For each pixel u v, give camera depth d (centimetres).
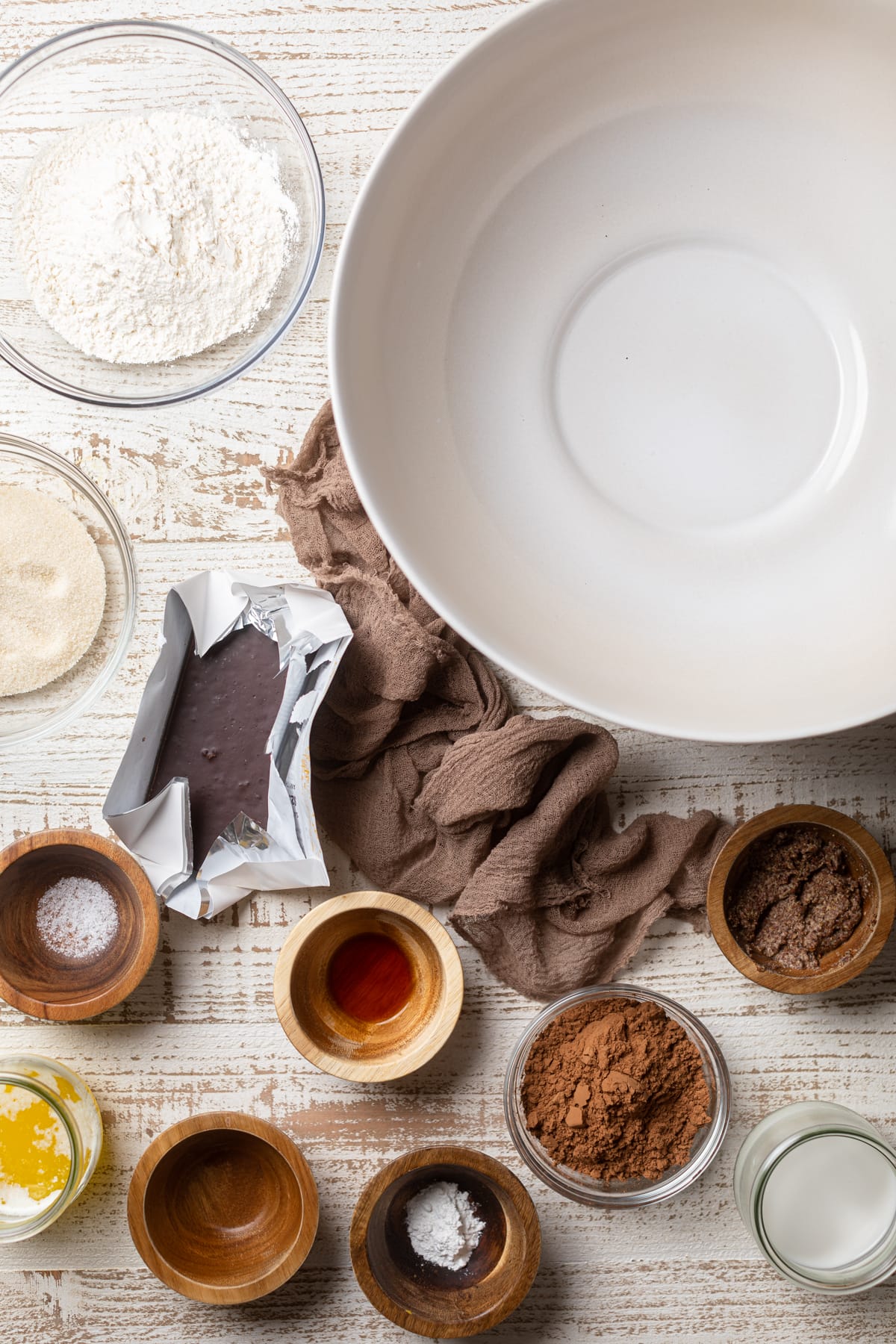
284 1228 94
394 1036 94
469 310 91
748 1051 95
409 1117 95
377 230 87
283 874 93
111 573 96
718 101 89
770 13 87
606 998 93
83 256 93
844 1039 95
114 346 95
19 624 95
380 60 95
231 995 95
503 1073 95
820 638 91
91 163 94
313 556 94
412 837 94
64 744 96
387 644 93
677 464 92
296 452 95
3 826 96
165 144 94
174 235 93
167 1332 96
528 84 87
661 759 96
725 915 93
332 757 94
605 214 91
